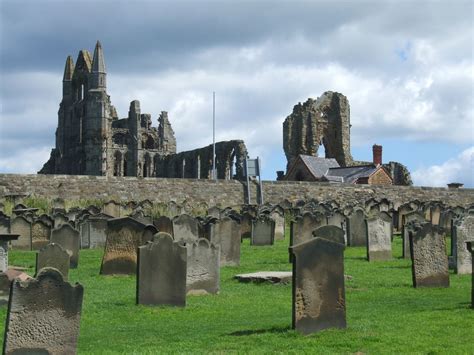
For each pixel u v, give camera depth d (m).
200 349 13.44
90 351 13.42
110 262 23.30
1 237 20.84
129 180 55.28
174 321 16.42
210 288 19.84
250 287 21.25
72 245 26.20
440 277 20.69
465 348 13.22
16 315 12.38
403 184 84.88
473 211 36.16
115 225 23.31
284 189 59.84
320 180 79.62
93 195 54.12
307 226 30.77
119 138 132.00
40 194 52.69
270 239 34.91
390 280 22.31
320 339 13.87
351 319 15.80
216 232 26.41
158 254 17.97
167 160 120.25
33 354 12.42
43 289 12.53
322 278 14.52
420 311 16.83
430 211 44.31
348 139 95.62
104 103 122.75
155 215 43.72
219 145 97.19
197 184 57.25
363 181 77.06
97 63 123.12
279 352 12.98
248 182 58.47
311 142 92.94
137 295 17.97
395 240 36.16
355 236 33.06
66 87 137.00
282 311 17.48
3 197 50.44
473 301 17.00
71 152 131.88
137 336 14.85
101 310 17.44
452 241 25.11
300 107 93.00
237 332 14.86
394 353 12.91
